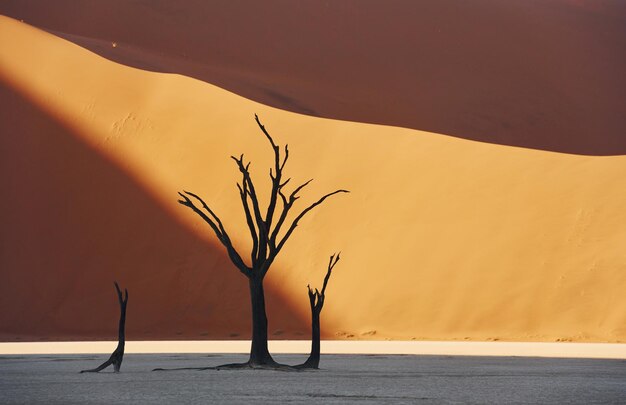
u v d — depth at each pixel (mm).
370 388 42719
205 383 45812
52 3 191750
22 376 51219
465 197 116250
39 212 126562
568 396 38656
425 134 126188
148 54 165750
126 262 121688
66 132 132250
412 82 191500
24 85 136875
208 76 160125
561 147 184875
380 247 114125
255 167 125500
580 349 82500
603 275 104438
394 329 106688
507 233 111125
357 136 126750
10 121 133625
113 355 54594
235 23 194875
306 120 130500
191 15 193500
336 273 113688
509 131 184500
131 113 133875
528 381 47062
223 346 90062
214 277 118750
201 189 125312
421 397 38219
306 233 117562
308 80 185000
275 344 93438
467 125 181750
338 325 109062
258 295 57875
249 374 52625
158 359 68000
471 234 112312
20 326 117500
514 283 106750
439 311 106938
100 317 117750
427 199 117250
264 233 58562
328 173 122875
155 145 130125
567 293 104125
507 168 118500
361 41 199625
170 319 116688
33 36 143875
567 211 111312
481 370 55875
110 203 126250
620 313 100938
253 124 130125
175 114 133250
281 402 36188
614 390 41688
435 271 110375
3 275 121938
